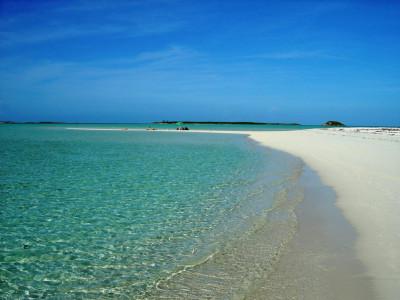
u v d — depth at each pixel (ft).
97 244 27.45
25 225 32.24
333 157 75.97
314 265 22.16
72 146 123.54
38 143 139.44
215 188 47.98
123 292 19.97
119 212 36.45
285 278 20.65
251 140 160.76
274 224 31.35
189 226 31.65
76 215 35.40
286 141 141.59
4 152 99.45
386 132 186.60
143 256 25.00
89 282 21.22
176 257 24.72
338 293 18.44
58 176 58.18
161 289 20.17
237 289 19.77
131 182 52.75
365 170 55.83
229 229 30.53
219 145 129.29
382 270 20.68
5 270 22.90
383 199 37.24
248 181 52.90
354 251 23.94
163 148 115.03
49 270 22.91
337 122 611.06
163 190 46.96
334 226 29.68
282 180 52.70
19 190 47.09
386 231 27.40
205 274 21.86
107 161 78.74
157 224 32.35
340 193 41.75
